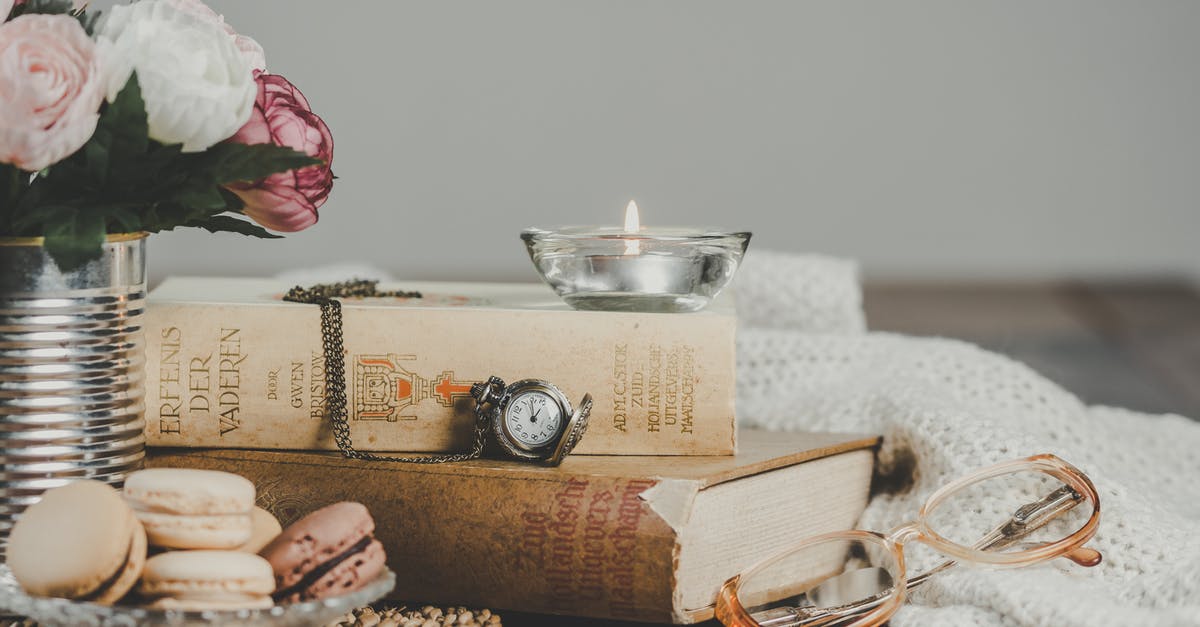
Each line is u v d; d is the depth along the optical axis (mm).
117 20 882
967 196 4125
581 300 948
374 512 908
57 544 800
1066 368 2654
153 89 869
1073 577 917
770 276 1229
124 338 903
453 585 903
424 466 910
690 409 938
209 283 1033
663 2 3996
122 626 797
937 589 916
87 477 893
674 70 4035
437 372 942
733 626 888
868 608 910
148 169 881
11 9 883
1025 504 944
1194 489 1050
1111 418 1123
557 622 909
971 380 1078
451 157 4047
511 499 895
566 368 939
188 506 816
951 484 946
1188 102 4047
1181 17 4004
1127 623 849
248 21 3863
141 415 917
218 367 945
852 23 4027
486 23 3980
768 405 1079
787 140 4078
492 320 940
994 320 3299
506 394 926
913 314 3367
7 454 884
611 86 4031
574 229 976
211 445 948
